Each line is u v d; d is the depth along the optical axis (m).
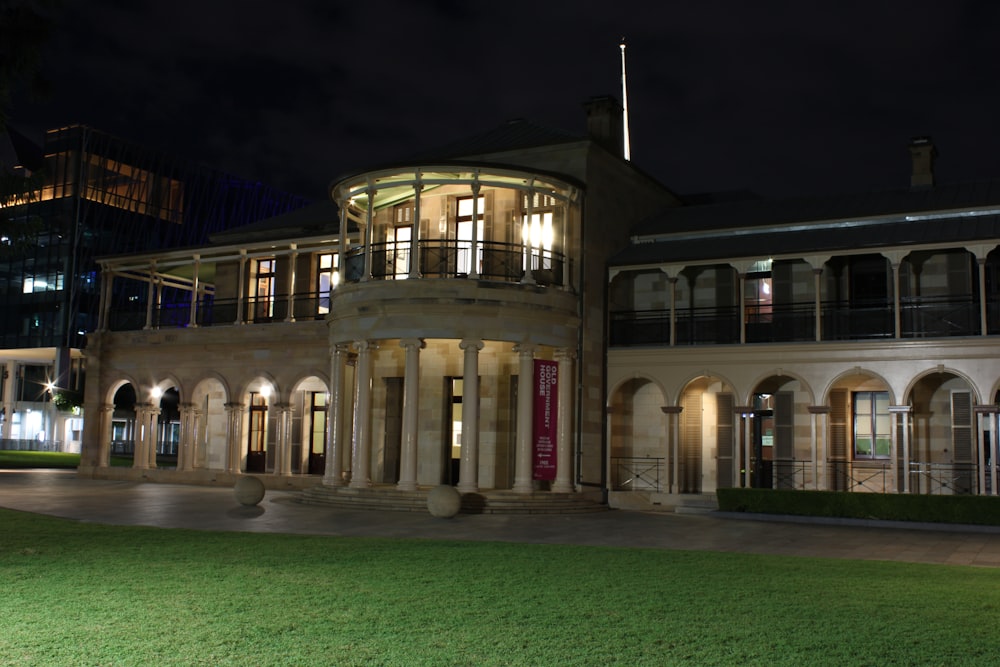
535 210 30.19
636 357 29.97
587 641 9.43
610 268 30.55
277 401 34.75
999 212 28.02
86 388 39.38
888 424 28.31
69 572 13.38
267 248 36.06
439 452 30.75
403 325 26.84
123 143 81.69
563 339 28.38
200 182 89.00
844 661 8.75
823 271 29.67
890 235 27.70
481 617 10.55
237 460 35.47
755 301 30.80
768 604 11.52
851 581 13.55
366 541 18.14
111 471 38.03
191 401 37.06
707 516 25.47
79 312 76.56
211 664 8.39
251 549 16.41
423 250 30.58
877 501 23.42
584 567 14.80
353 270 29.03
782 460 29.45
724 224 31.73
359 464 27.09
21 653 8.70
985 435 26.77
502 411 29.83
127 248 81.31
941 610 11.18
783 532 21.52
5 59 15.30
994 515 22.14
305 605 11.10
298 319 35.62
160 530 19.44
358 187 29.02
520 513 25.66
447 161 27.28
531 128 33.19
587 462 29.02
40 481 35.59
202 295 45.66
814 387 27.44
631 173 33.09
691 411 30.95
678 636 9.70
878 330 28.45
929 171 31.41
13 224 16.34
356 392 28.00
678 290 31.86
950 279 27.92
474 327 26.73
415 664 8.47
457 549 16.98
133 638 9.31
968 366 25.53
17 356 79.69
